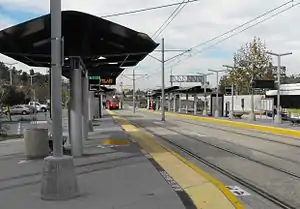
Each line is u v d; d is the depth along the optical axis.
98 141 18.44
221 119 42.47
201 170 11.01
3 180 9.22
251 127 31.84
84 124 19.20
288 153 15.89
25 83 93.38
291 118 35.12
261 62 56.44
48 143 13.15
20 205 6.94
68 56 12.51
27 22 10.09
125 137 20.66
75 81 12.86
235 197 8.02
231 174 11.15
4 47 12.27
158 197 7.52
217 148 17.52
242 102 50.84
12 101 40.91
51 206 6.84
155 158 13.02
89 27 10.95
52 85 7.42
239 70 58.50
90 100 25.91
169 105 81.81
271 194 8.73
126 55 13.38
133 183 8.81
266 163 13.23
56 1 7.41
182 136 23.67
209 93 60.62
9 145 17.66
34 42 11.89
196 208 6.95
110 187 8.38
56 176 7.26
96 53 12.95
